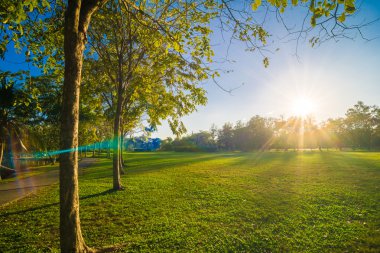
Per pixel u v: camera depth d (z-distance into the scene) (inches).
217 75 272.5
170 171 886.4
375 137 3243.1
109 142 1750.7
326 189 485.4
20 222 326.0
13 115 909.8
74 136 177.8
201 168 977.5
